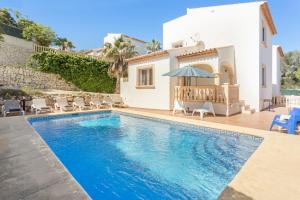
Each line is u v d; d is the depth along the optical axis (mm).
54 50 21703
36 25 27656
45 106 13680
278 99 19875
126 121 12266
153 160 6055
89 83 21594
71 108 15523
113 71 21906
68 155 6531
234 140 7898
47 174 3795
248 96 14594
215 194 4102
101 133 9445
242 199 3152
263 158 4973
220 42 15836
